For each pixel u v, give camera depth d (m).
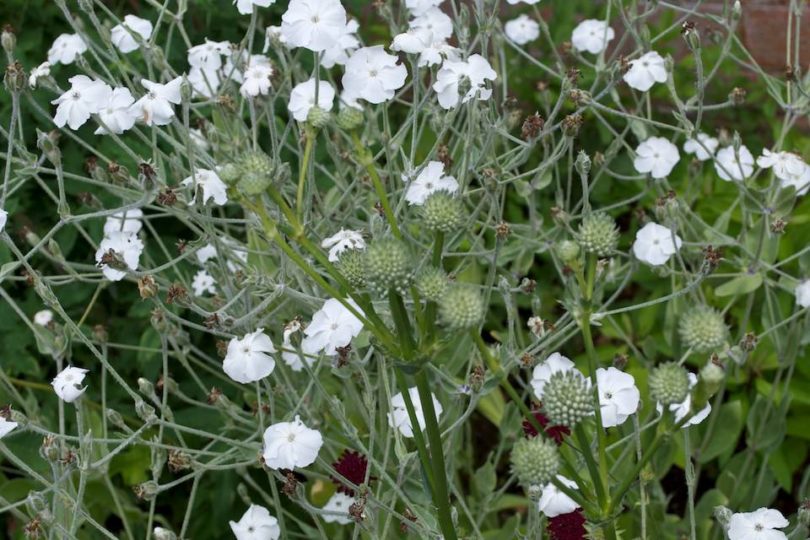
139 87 1.32
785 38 1.82
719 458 1.36
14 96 1.18
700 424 1.33
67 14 1.26
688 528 1.27
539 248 1.35
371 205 1.35
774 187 1.32
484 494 1.29
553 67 1.63
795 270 1.41
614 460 1.25
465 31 1.30
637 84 1.30
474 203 1.48
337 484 1.23
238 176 0.99
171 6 1.50
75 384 1.17
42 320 1.25
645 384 1.34
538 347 1.20
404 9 1.34
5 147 1.44
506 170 1.27
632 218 1.58
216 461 1.21
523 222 1.49
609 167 1.60
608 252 0.99
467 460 1.36
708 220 1.45
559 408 0.97
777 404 1.34
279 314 1.29
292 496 1.13
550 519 1.16
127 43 1.31
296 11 1.13
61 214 1.20
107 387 1.40
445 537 1.05
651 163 1.31
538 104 1.65
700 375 0.97
